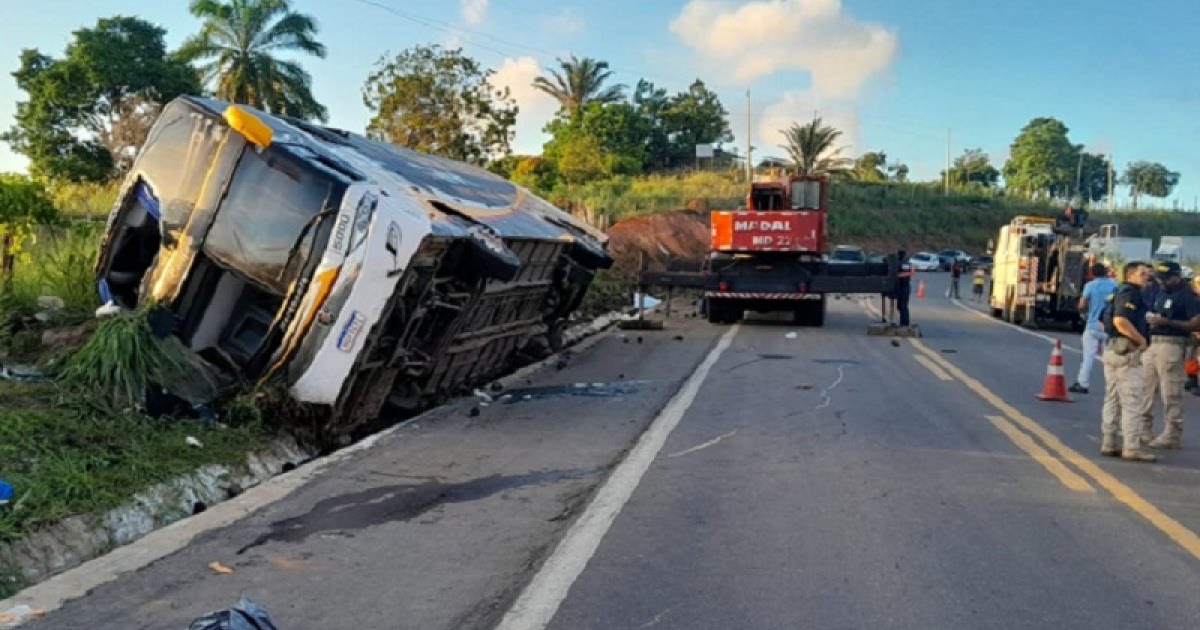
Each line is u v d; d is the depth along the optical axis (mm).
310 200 9594
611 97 72812
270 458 8711
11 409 7914
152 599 5328
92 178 42562
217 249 9711
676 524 7020
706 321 25156
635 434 10219
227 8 48156
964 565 6262
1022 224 27500
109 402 8594
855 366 16234
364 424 10555
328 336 9297
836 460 9172
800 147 76812
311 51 49562
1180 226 94500
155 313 9461
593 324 22984
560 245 15273
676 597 5590
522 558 6223
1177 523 7309
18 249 12539
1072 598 5715
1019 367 16938
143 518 6793
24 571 5680
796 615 5363
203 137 9930
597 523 6996
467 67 37875
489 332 13125
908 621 5316
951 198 87562
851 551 6488
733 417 11289
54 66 43375
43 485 6504
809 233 22859
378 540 6520
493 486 7992
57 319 11219
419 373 10914
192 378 9219
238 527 6680
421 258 9555
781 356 17453
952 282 42438
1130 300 9500
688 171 73688
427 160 14695
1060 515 7469
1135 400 9484
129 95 44688
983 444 10117
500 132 38188
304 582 5691
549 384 13695
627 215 48344
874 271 23172
